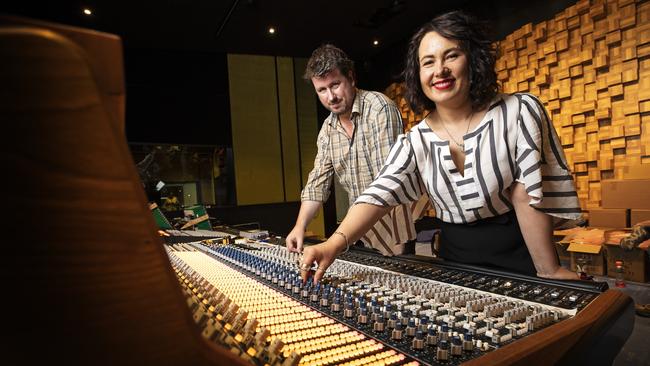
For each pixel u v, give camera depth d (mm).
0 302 256
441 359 574
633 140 4086
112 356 290
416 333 629
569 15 4434
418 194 1346
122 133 284
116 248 281
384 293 927
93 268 274
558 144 1145
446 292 892
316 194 2119
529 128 1071
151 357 302
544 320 690
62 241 264
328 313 796
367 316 764
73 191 263
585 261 3807
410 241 1891
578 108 4492
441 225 1406
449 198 1247
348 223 1169
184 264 1361
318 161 2176
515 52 5109
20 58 238
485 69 1099
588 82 4379
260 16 5066
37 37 240
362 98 1928
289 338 656
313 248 1043
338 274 1138
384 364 569
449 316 748
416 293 913
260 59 6656
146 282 293
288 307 837
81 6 4531
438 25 1082
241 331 607
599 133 4336
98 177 270
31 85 243
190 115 6121
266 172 6695
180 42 5750
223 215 6285
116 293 284
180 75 6066
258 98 6641
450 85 1106
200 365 321
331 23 5473
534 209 1120
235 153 6457
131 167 285
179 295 310
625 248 3137
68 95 254
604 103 4254
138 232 288
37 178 252
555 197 1133
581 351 604
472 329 676
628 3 3955
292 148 6902
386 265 1233
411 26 5902
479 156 1127
